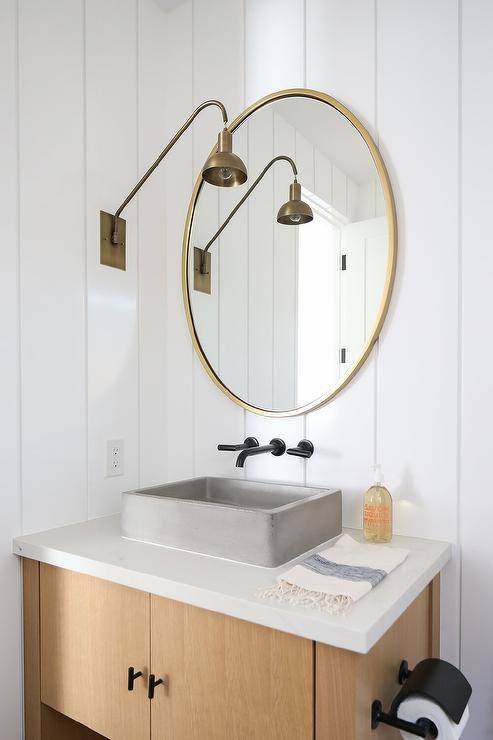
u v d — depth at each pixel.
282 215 1.45
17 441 1.26
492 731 1.14
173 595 0.96
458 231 1.21
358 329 1.31
